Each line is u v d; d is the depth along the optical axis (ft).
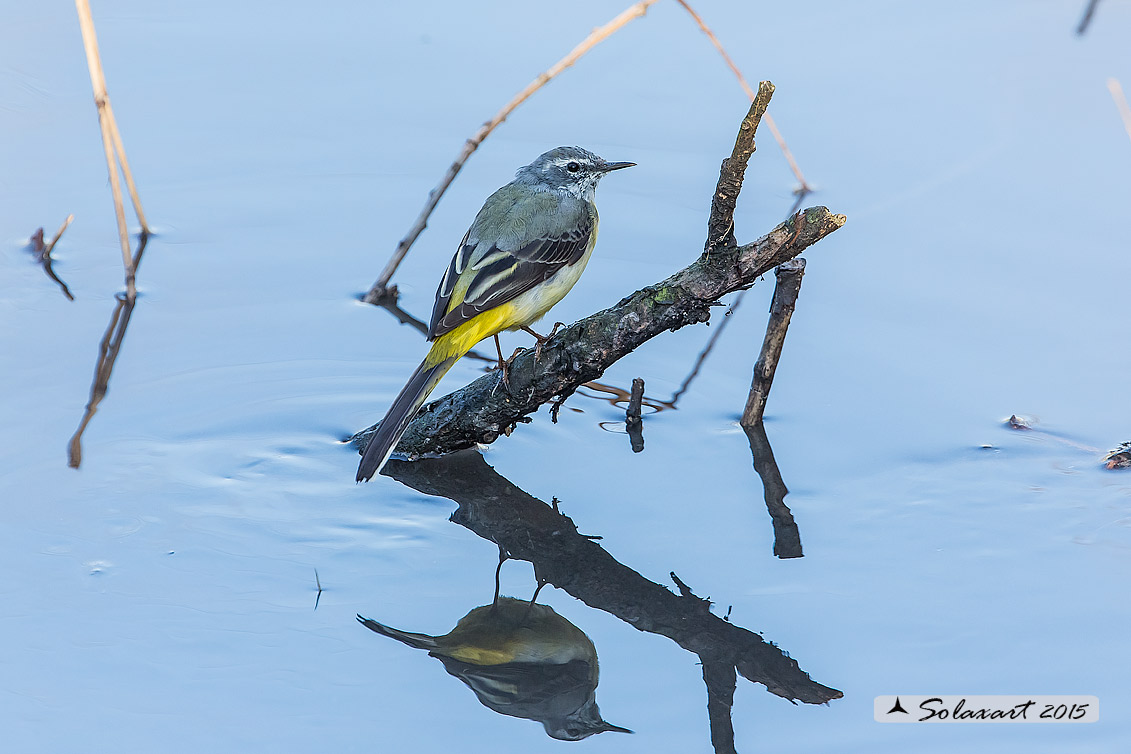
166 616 31.96
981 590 33.04
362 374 45.44
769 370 41.34
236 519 36.91
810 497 38.04
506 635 32.09
